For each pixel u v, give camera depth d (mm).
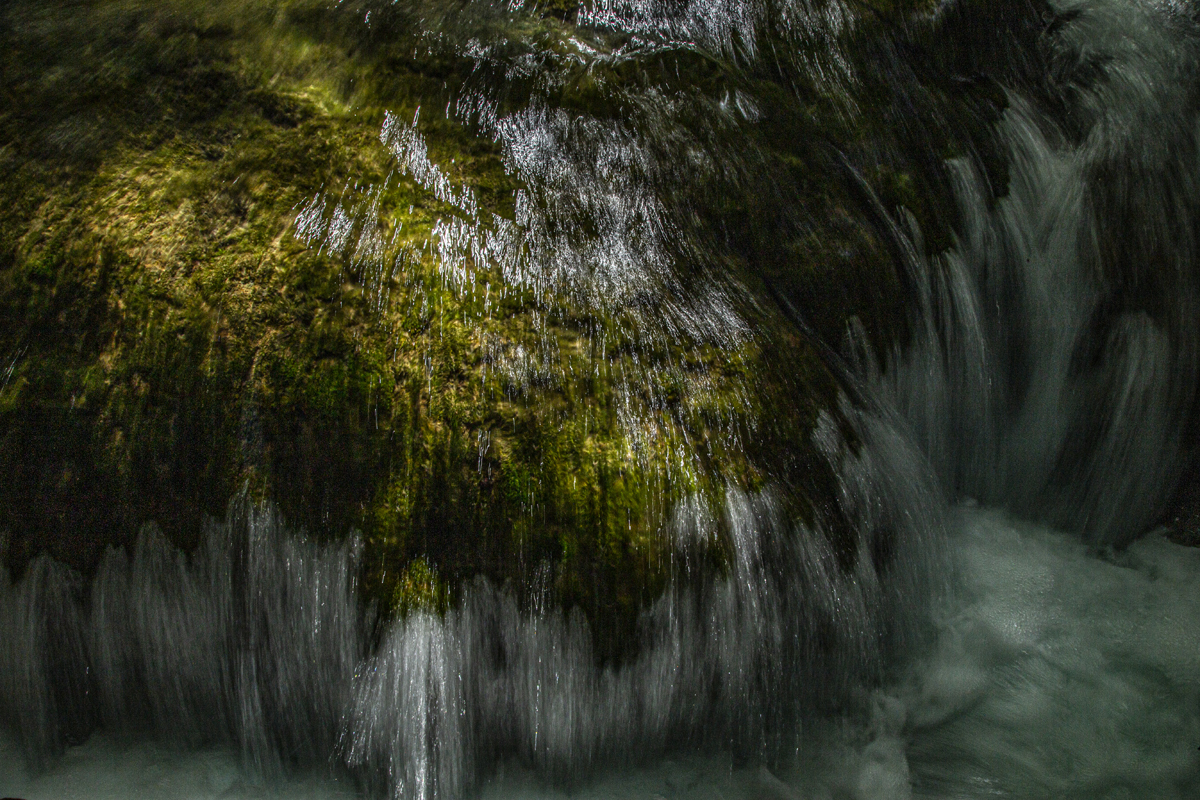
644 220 3117
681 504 2697
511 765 2775
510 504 2662
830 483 2969
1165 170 3973
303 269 2811
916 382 3592
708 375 2871
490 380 2730
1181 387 3832
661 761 2848
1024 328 3824
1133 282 3857
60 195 2928
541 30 3455
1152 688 3135
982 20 4004
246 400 2730
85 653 2816
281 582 2713
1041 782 2850
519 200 3037
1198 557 3637
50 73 3168
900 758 2910
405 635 2650
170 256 2828
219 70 3145
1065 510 3885
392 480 2684
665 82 3389
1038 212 3834
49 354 2797
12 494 2770
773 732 2875
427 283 2820
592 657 2691
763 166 3369
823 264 3363
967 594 3428
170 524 2740
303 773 2812
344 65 3211
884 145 3623
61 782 2756
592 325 2850
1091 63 4176
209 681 2809
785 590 2809
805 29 3682
